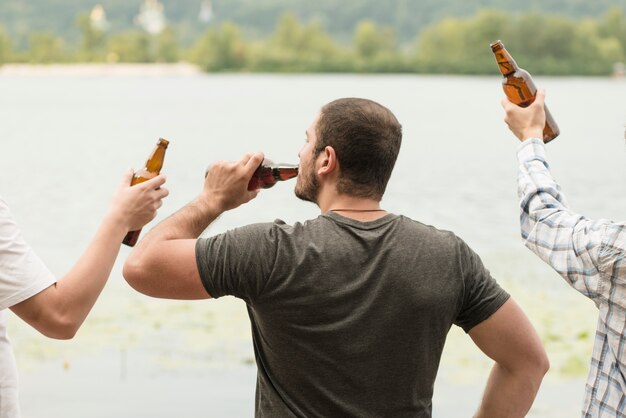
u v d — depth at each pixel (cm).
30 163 2644
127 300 900
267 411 231
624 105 5331
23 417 588
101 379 670
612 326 215
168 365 699
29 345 752
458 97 6375
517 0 14862
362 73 11756
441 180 2264
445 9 15600
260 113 4884
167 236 237
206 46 12512
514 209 1791
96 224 1623
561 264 223
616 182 2212
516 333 239
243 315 845
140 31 15025
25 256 229
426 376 232
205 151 2998
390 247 229
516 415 246
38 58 12656
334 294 225
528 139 249
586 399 222
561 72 10038
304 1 16462
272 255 227
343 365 226
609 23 10300
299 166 244
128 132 3750
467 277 235
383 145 234
